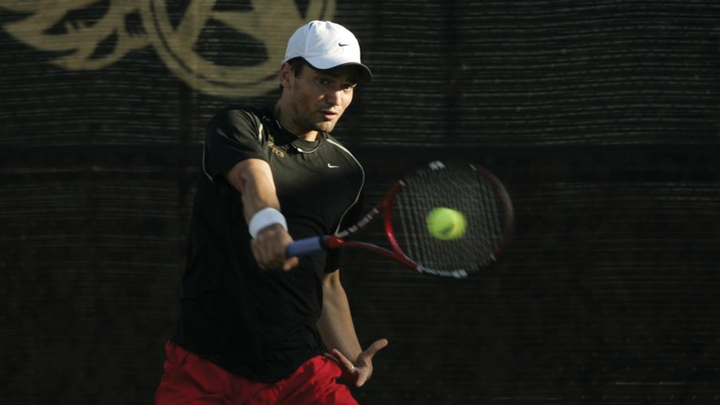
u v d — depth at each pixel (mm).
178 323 10070
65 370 16234
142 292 16094
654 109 15352
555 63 15430
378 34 15664
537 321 15727
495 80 15516
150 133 15961
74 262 16156
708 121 15312
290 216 9812
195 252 9773
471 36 15555
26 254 16203
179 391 9766
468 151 15539
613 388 15719
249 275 9586
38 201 16141
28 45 16078
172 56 15922
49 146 16031
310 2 15773
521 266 15664
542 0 15445
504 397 15820
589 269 15594
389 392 15945
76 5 16016
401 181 9383
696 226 15445
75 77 16016
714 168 15344
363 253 15906
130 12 15961
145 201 16016
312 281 9961
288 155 9938
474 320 15812
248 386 9742
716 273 15500
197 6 15914
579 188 15508
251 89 15867
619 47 15336
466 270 9586
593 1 15359
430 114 15602
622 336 15672
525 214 15578
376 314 15906
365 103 15664
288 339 9859
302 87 9680
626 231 15508
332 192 10109
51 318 16234
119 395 16156
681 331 15609
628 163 15383
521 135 15492
